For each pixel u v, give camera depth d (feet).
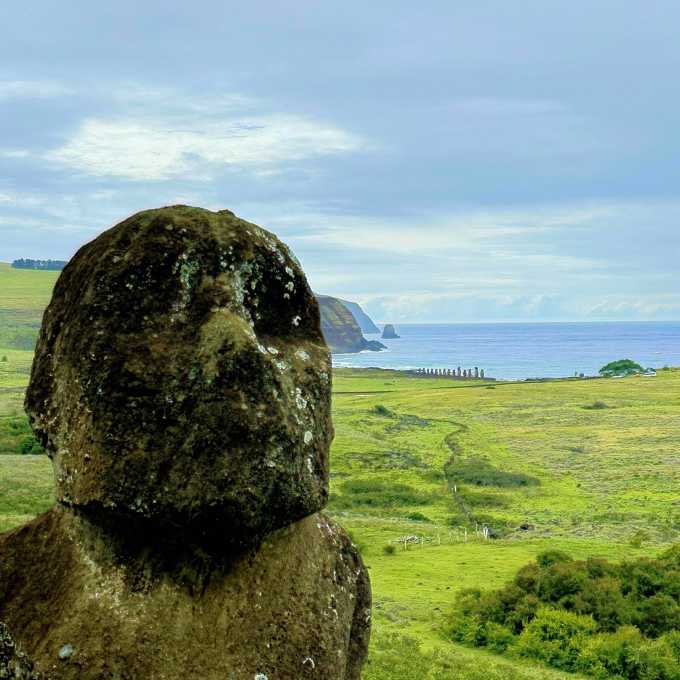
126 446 16.49
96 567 17.48
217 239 18.35
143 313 17.33
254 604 18.04
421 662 54.08
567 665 57.98
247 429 16.58
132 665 16.38
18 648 16.78
